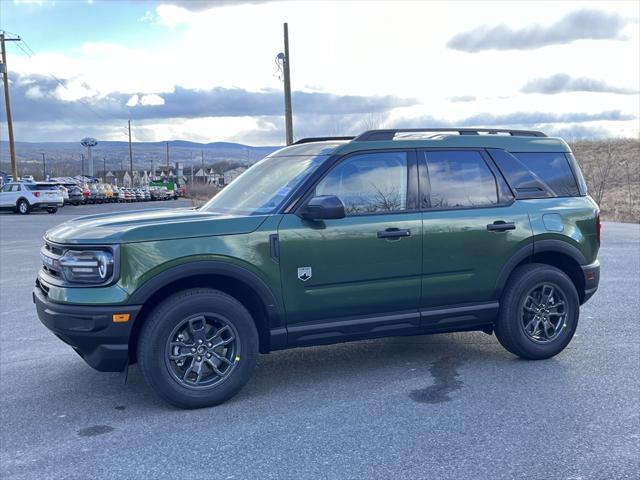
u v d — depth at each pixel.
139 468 3.87
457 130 5.95
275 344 5.02
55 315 4.62
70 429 4.50
